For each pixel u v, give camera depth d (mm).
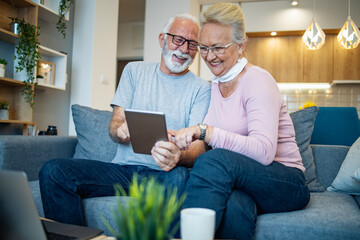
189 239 608
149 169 1443
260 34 5223
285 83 5266
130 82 1692
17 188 652
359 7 4777
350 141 2178
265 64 5316
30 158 1670
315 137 2232
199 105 1555
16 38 2809
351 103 5242
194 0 4797
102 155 1871
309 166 1691
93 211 1231
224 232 984
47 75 3205
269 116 1190
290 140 1319
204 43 1331
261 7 5062
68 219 1206
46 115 3441
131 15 6152
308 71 5188
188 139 1167
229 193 1021
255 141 1138
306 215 1124
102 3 3844
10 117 2945
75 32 3785
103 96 3900
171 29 1620
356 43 3375
